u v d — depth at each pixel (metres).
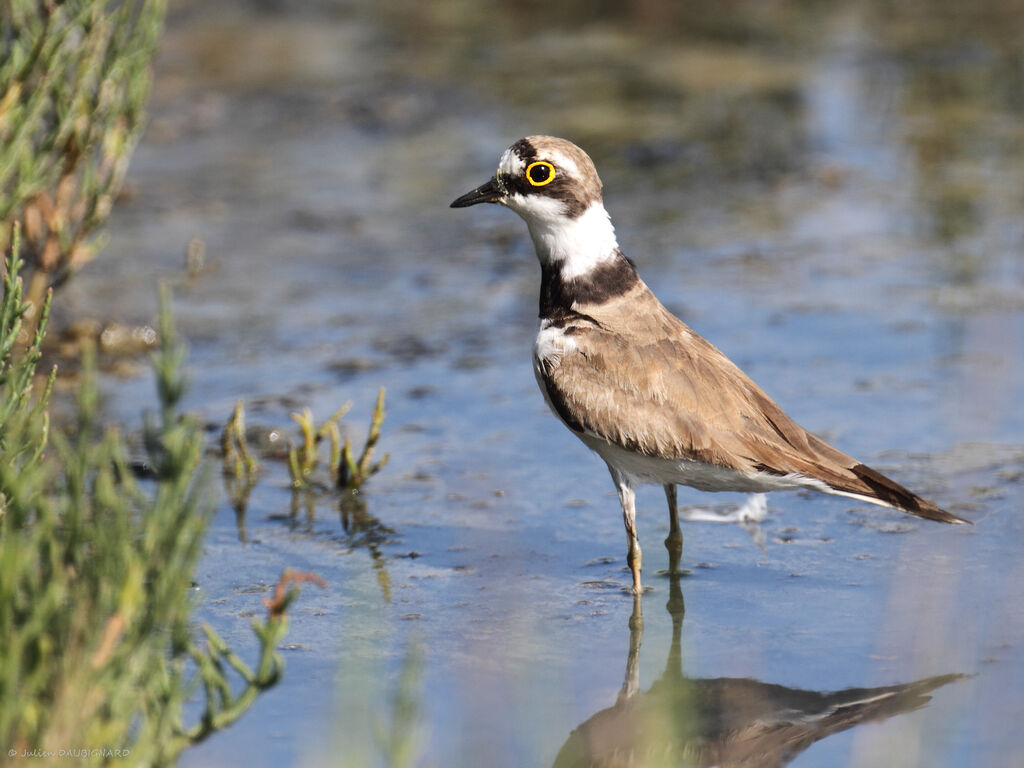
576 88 22.84
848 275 15.48
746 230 17.02
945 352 13.41
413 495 11.24
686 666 8.57
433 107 22.22
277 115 22.22
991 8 26.89
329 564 10.12
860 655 8.59
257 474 11.68
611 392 9.65
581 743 7.76
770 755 7.54
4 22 11.73
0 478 7.12
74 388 13.16
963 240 16.28
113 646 6.40
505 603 9.45
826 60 23.83
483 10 28.72
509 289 15.83
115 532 6.57
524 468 11.72
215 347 14.31
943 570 9.59
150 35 13.09
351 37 26.75
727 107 21.55
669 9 27.83
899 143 19.64
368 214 18.25
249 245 17.23
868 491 9.06
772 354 13.55
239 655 8.70
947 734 7.62
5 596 6.23
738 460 9.32
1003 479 10.90
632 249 16.56
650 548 10.32
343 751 7.14
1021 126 20.09
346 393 13.23
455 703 8.14
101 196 13.36
